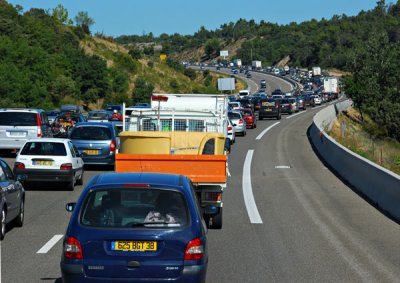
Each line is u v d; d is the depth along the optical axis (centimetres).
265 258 1469
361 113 8944
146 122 2380
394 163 4947
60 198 2439
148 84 12512
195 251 977
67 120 5919
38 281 1247
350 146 4716
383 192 2259
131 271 964
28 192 2603
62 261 979
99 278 963
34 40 10506
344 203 2353
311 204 2327
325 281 1266
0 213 1627
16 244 1606
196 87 15988
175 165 1731
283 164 3728
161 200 1010
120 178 1064
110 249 969
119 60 13800
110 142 3338
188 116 2369
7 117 3747
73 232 977
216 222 1817
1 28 10038
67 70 10519
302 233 1786
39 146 2645
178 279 967
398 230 1841
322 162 3847
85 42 13662
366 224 1934
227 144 2334
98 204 1004
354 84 8762
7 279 1261
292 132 6406
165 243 972
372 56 8788
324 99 14012
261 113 8625
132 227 979
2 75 8500
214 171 1734
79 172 2789
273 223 1944
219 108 2595
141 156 1723
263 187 2788
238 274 1315
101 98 10912
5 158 3788
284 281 1264
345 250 1564
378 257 1489
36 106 8650
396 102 8356
